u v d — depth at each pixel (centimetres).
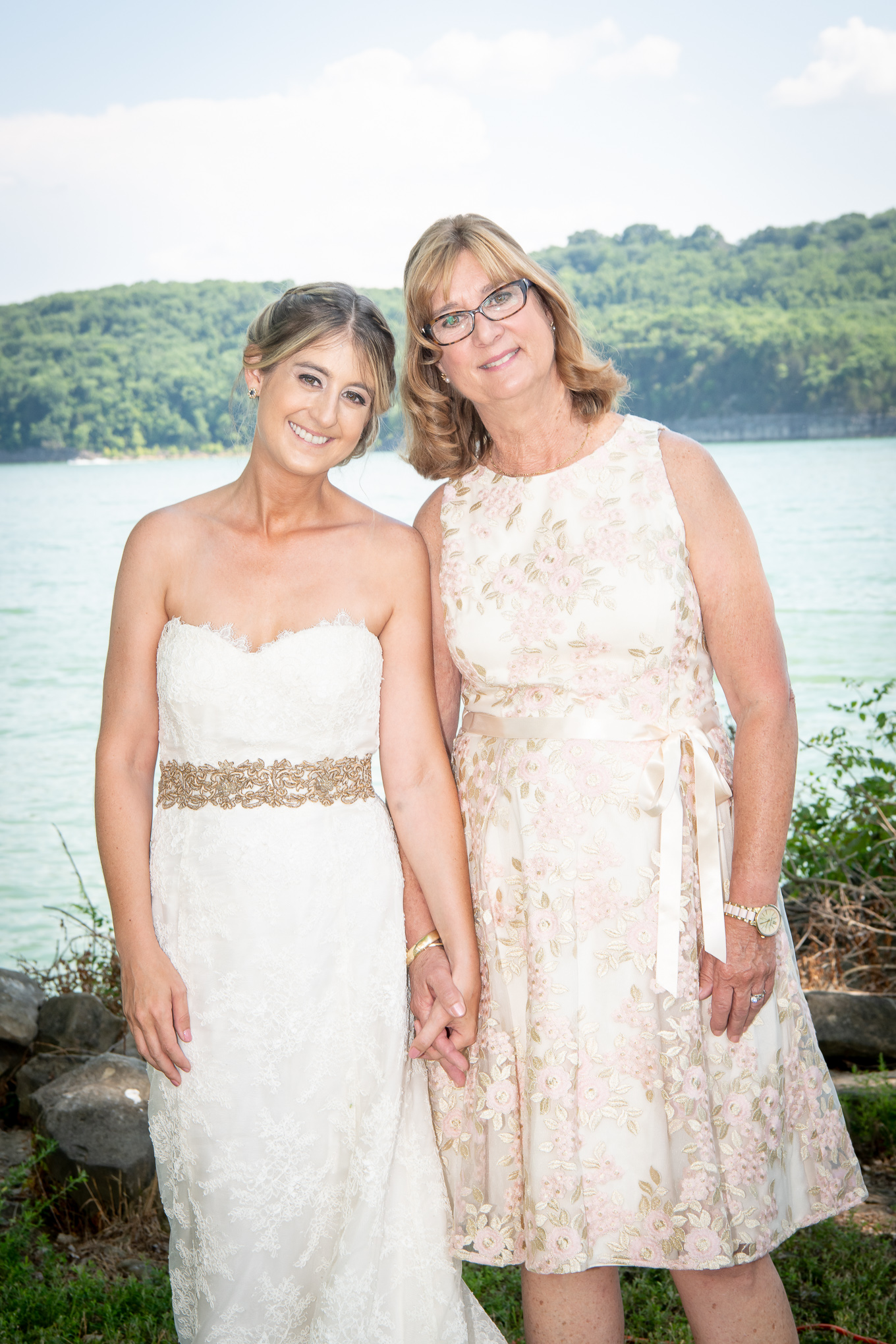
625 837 204
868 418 9606
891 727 543
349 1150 205
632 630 208
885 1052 383
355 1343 199
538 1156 198
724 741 218
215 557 212
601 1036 201
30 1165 309
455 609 223
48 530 5016
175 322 10788
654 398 10019
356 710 212
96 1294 271
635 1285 276
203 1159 200
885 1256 280
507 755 215
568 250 11762
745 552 208
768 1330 202
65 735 1500
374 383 210
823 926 466
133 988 202
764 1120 202
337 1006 206
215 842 205
